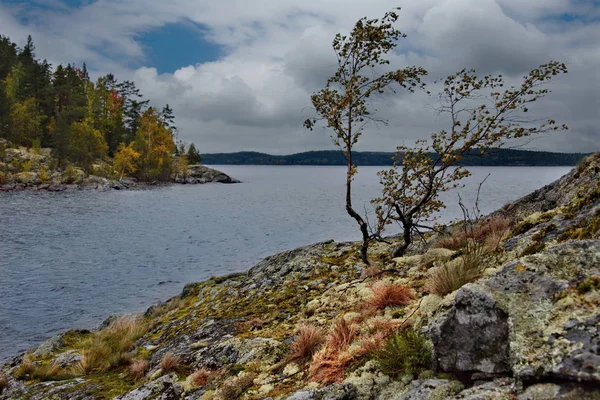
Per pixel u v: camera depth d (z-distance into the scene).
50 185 93.75
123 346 10.87
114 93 147.50
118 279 25.45
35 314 19.14
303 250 13.56
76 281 24.83
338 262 11.84
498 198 74.75
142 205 72.81
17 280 24.70
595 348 2.66
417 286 6.63
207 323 9.85
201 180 157.50
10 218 50.25
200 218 57.50
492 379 3.23
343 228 47.28
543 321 3.12
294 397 4.13
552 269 3.49
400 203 10.38
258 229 47.19
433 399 3.35
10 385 9.30
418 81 10.24
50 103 125.69
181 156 156.38
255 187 147.50
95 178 105.31
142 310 19.94
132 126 149.62
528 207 10.61
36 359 10.92
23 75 122.75
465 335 3.49
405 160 9.72
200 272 27.33
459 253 7.11
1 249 33.12
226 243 38.19
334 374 4.67
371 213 61.94
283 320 8.48
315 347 5.79
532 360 2.92
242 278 14.96
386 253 11.77
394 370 4.09
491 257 6.05
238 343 7.36
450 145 9.41
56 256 31.50
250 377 5.68
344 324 5.62
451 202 65.38
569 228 5.14
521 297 3.38
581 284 3.18
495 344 3.30
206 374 6.68
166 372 7.47
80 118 125.69
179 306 14.02
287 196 105.12
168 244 37.50
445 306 3.96
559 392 2.65
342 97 10.32
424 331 4.19
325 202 86.81
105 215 57.50
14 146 103.94
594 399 2.48
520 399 2.81
